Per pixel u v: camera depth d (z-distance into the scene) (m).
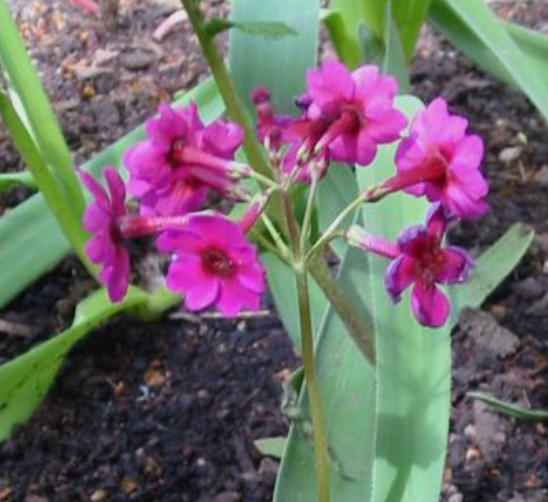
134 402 0.31
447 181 0.20
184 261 0.19
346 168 0.30
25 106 0.30
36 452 0.30
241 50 0.30
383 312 0.25
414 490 0.23
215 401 0.30
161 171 0.20
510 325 0.31
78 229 0.30
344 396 0.26
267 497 0.28
